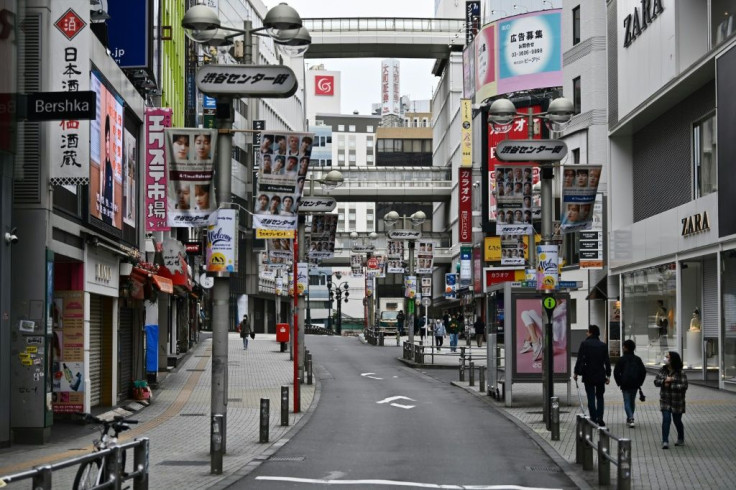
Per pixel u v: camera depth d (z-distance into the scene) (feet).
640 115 125.18
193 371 126.82
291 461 53.93
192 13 56.18
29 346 57.82
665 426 57.47
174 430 67.92
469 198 269.03
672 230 115.24
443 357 158.92
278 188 61.82
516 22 237.45
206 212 55.83
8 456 52.08
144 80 90.48
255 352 170.60
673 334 115.34
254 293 306.35
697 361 109.60
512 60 237.25
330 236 129.49
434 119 395.75
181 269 100.73
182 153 55.57
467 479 47.47
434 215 406.41
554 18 233.55
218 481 46.19
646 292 126.41
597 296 158.71
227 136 57.21
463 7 350.84
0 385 55.42
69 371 68.23
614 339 148.05
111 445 33.94
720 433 64.44
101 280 73.31
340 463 53.21
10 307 56.54
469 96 276.21
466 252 269.85
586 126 169.99
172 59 138.82
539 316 85.05
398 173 339.98
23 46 55.88
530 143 72.33
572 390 98.48
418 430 69.36
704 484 45.52
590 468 49.93
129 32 86.53
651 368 123.44
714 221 100.83
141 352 88.99
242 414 79.66
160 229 91.56
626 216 139.54
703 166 109.09
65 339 68.18
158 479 46.50
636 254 130.21
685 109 115.65
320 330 358.43
